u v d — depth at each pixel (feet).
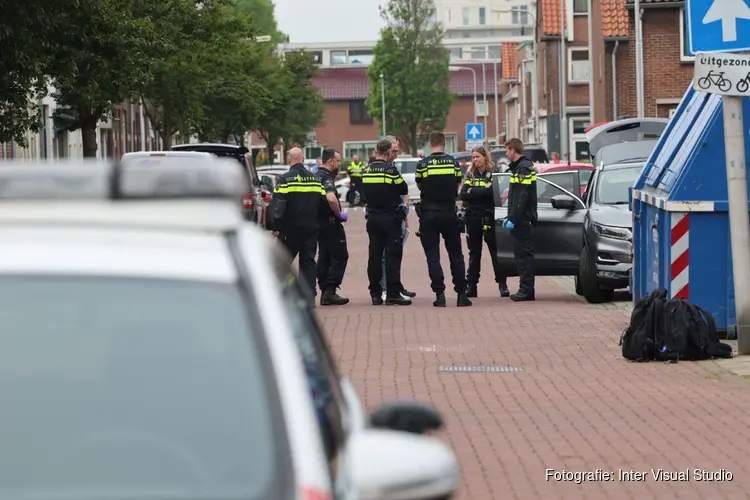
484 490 66.64
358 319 144.15
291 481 25.86
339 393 35.40
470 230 171.22
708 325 111.65
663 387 98.02
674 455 74.49
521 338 127.54
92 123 302.04
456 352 118.01
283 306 29.30
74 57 223.10
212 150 273.95
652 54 433.07
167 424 26.94
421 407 35.83
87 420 27.04
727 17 111.75
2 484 26.32
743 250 111.96
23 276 28.22
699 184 119.14
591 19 410.31
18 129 227.61
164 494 26.03
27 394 27.25
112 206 29.91
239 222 30.48
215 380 27.37
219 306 28.19
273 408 27.02
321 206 158.40
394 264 159.22
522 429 82.43
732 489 66.44
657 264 124.77
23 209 29.73
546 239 173.68
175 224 29.78
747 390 96.02
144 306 28.14
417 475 29.76
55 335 27.78
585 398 93.61
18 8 197.26
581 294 176.45
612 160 230.07
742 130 111.96
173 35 328.70
